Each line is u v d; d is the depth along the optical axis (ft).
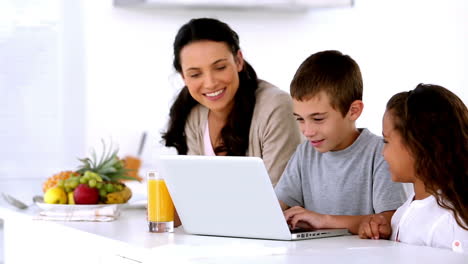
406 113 5.41
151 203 5.89
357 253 4.76
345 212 6.40
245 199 5.37
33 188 13.21
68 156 13.51
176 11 13.89
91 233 5.79
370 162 6.29
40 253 6.81
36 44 13.25
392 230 5.68
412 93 5.50
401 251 4.84
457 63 15.08
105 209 6.90
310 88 6.05
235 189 5.38
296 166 6.84
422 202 5.44
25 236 7.16
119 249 5.35
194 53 7.25
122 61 13.67
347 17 14.90
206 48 7.23
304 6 13.79
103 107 13.60
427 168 5.27
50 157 13.41
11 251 7.60
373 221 5.59
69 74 13.47
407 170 5.51
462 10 15.08
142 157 13.76
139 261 5.07
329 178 6.51
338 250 4.91
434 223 5.31
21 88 13.20
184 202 5.67
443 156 5.25
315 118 6.13
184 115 8.06
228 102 7.45
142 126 13.82
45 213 6.95
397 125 5.48
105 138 13.61
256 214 5.39
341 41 14.90
